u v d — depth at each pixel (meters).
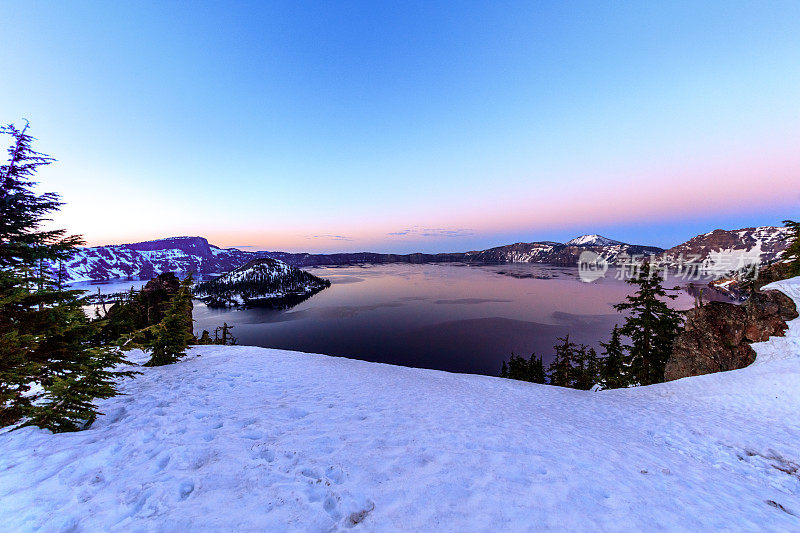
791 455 8.73
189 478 4.91
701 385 16.56
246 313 193.88
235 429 7.23
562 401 14.15
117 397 9.74
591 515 4.52
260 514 4.11
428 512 4.36
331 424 7.95
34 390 10.18
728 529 4.62
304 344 123.25
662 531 4.32
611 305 184.50
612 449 7.73
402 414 9.12
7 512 3.99
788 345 17.55
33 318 7.82
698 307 22.16
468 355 104.44
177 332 16.97
